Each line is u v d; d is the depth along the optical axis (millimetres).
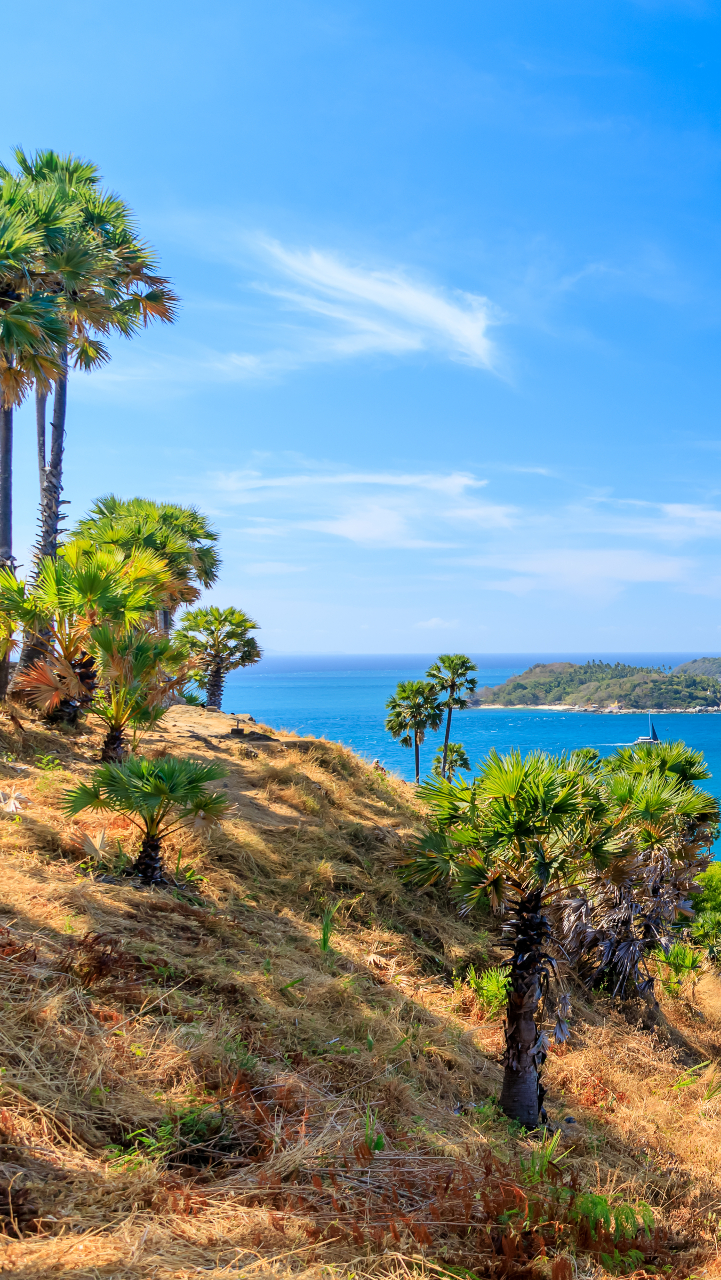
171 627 28750
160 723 17406
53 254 11570
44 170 16625
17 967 4754
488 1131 6027
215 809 8328
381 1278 2928
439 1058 7188
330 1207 3479
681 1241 4379
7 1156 3023
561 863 6984
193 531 28062
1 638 12508
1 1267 2287
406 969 9680
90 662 12656
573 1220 4043
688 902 12516
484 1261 3354
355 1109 4961
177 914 7336
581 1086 8352
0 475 15914
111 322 15984
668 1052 10617
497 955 11312
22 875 6754
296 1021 6055
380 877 12039
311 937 8875
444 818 7383
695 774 13492
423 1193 4039
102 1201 2953
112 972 5270
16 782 9820
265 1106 4348
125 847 8812
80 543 14508
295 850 11531
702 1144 7305
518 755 6895
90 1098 3746
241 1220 3082
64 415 17641
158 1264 2516
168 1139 3648
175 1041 4652
